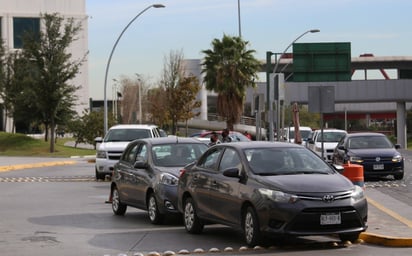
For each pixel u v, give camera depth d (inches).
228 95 2174.0
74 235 566.3
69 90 2352.4
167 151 653.3
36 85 2287.2
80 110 3636.8
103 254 475.8
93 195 915.4
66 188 1024.2
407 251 465.7
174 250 488.7
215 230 585.0
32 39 2304.4
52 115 2340.1
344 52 1696.6
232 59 2164.1
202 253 469.4
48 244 521.3
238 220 494.0
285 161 507.5
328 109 805.2
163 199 603.5
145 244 516.1
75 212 729.0
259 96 1215.6
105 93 1811.0
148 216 680.4
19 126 3464.6
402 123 3085.6
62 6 3688.5
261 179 476.4
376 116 4776.1
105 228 607.2
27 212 730.8
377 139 1138.0
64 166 1667.1
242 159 506.0
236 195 493.0
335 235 515.2
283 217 453.7
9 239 547.2
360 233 490.3
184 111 2854.3
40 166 1652.3
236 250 475.8
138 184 647.8
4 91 2659.9
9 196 906.1
